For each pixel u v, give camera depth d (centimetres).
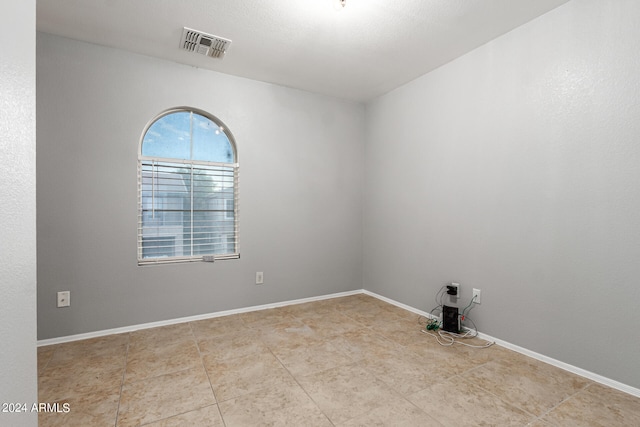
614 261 177
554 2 195
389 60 271
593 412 156
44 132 233
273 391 174
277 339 244
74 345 232
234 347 229
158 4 199
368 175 374
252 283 313
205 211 299
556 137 201
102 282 252
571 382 182
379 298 356
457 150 266
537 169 211
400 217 327
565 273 197
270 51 257
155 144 278
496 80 236
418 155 305
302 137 340
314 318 292
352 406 161
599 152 182
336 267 364
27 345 83
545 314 207
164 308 274
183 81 280
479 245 248
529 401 165
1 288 71
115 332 255
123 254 259
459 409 158
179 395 170
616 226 176
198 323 279
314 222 349
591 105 185
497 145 235
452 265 271
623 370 173
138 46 251
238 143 305
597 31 182
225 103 298
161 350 224
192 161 291
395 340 242
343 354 218
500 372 194
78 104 243
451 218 271
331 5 199
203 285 290
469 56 256
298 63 278
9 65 75
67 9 204
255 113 313
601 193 182
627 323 172
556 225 201
